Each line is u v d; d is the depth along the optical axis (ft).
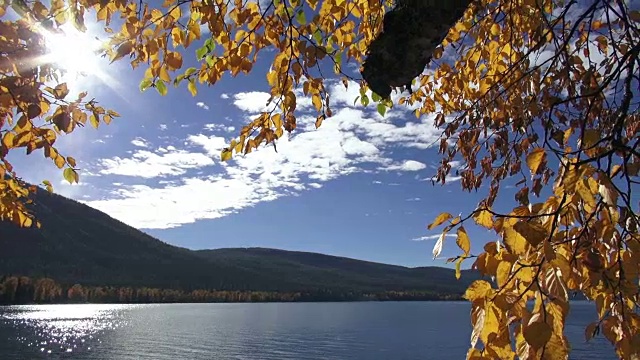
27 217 17.83
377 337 434.71
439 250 7.07
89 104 13.47
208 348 333.62
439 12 9.32
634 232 6.73
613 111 11.46
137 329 449.89
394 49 10.03
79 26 11.86
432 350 343.26
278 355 310.45
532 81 13.57
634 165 7.14
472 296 6.71
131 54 12.29
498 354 6.30
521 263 6.55
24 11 12.00
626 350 6.59
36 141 13.69
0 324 430.61
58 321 495.82
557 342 5.65
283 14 13.89
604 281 6.54
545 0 14.29
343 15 13.75
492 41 15.47
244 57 12.59
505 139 14.74
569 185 6.20
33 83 12.13
